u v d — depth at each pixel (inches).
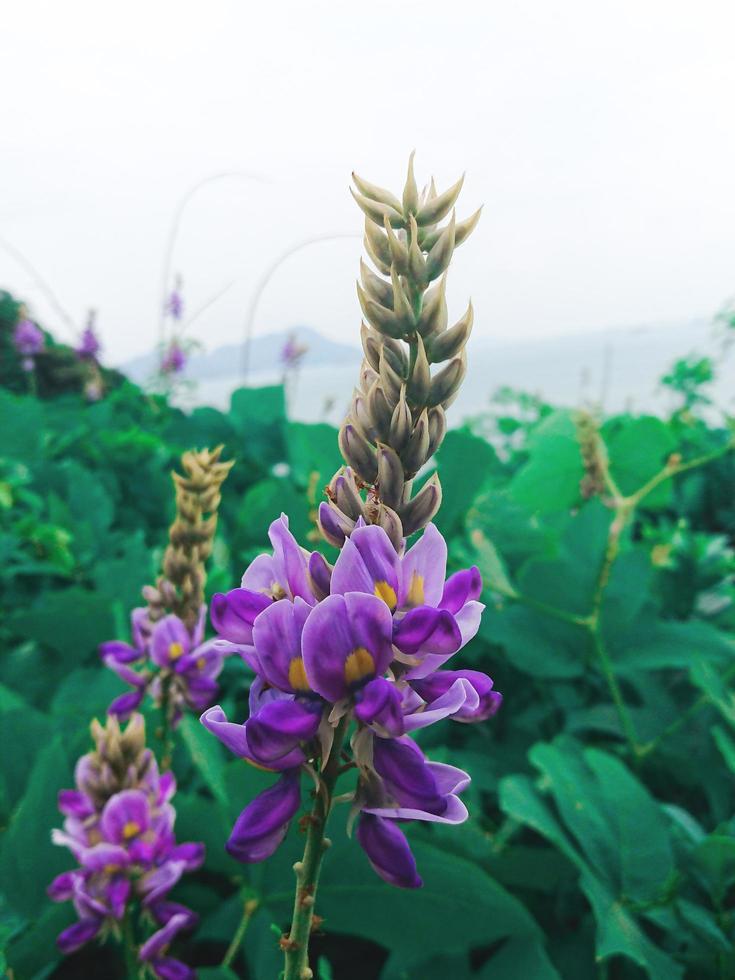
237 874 12.6
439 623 5.5
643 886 12.4
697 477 29.6
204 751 14.2
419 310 5.8
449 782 5.9
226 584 19.3
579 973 12.7
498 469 32.5
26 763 14.6
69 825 10.6
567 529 18.2
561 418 23.7
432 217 5.8
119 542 26.1
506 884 13.8
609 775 13.6
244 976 13.5
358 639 5.6
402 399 5.6
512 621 18.1
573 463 23.0
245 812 5.8
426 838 13.0
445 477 22.9
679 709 17.6
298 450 29.4
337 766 5.8
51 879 12.3
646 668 17.6
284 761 5.7
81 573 23.9
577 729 17.2
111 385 57.5
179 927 10.6
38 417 31.6
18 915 12.0
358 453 5.9
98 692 17.7
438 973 11.6
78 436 33.9
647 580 17.9
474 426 40.1
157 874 10.5
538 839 14.7
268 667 5.7
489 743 17.2
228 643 5.9
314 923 5.7
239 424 32.3
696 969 12.3
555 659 17.7
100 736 10.6
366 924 11.7
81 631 19.0
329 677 5.6
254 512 23.2
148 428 39.0
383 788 5.7
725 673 17.2
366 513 5.9
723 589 21.5
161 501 29.7
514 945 11.4
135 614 13.4
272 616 5.7
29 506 27.9
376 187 5.8
